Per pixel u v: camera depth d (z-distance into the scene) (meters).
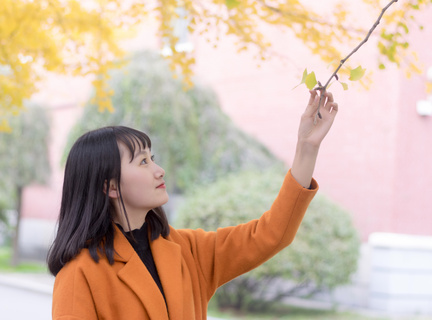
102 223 1.62
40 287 9.41
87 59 3.54
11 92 3.56
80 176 1.64
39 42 3.39
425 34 6.97
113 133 1.66
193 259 1.77
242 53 9.37
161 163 8.38
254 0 2.73
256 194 7.09
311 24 2.78
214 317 7.00
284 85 8.91
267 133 9.10
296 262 6.77
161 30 3.23
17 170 11.08
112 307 1.57
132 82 8.44
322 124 1.62
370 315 7.18
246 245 1.74
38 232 13.59
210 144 8.71
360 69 1.49
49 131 11.40
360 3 5.79
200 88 8.73
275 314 7.22
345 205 8.10
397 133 7.71
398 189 7.72
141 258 1.68
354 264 7.14
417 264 7.50
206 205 7.14
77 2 3.29
